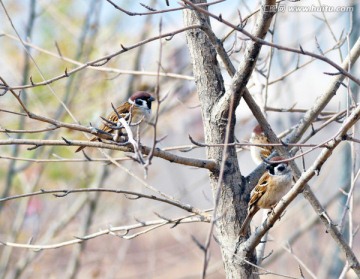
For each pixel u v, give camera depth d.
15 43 14.45
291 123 12.73
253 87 9.87
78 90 14.31
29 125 14.35
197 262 18.02
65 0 15.42
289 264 16.70
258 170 8.02
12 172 14.04
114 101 14.19
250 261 7.51
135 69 13.79
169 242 18.88
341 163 13.88
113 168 14.38
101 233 7.88
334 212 15.43
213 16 5.95
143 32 14.12
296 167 7.93
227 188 7.70
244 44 9.88
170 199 7.86
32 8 14.17
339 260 14.09
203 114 7.85
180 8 6.35
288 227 15.93
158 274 17.66
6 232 16.27
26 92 13.69
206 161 7.61
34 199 15.51
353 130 7.81
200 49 7.88
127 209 15.33
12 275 14.02
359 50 7.68
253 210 7.81
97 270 14.65
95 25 14.04
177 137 16.70
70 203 16.09
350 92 7.66
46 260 16.28
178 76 9.01
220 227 7.69
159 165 16.62
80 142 7.11
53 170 15.20
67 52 14.78
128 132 6.32
